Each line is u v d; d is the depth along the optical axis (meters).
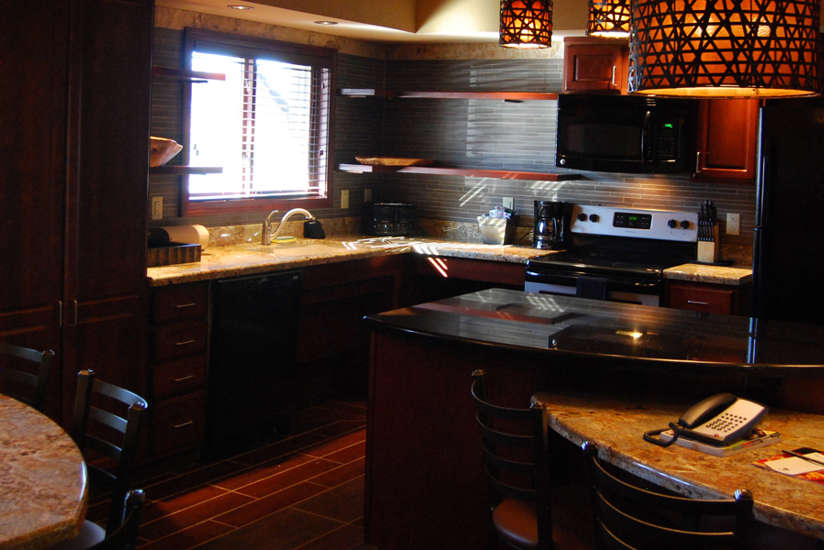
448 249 5.41
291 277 4.56
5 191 3.38
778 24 1.62
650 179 5.39
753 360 2.55
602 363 2.61
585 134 5.10
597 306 3.51
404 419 3.09
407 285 5.54
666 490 2.42
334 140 5.81
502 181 5.87
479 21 5.20
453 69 5.96
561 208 5.56
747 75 1.63
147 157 3.89
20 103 3.39
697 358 2.58
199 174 4.55
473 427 2.92
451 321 3.13
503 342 2.79
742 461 2.07
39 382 2.49
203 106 4.93
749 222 5.10
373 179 6.30
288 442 4.50
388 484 3.15
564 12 4.89
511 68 5.73
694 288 4.71
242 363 4.34
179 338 4.04
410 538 3.12
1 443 1.96
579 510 2.37
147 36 3.85
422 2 5.40
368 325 3.16
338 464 4.20
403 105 6.18
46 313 3.57
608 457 2.14
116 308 3.81
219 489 3.86
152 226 4.68
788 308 4.46
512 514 2.39
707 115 4.94
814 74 1.68
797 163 4.34
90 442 2.24
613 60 5.02
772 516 1.78
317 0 4.74
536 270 5.08
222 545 3.31
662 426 2.32
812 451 2.14
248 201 5.26
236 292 4.24
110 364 3.81
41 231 3.52
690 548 1.72
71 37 3.54
